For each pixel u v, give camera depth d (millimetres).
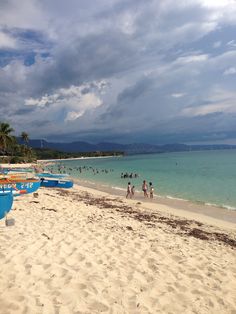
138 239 10664
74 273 7168
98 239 10148
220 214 20219
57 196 22406
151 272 7719
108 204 21422
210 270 8250
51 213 14188
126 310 5816
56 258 8023
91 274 7223
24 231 10273
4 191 17969
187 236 12391
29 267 7270
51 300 5895
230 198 27109
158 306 6113
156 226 13977
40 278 6773
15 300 5758
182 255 9297
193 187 35156
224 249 10781
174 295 6613
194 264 8617
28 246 8688
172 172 58062
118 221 14000
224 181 40156
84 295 6203
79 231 10953
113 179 48844
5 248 8398
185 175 50438
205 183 38625
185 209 21906
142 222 14641
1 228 10547
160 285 7016
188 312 5988
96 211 16562
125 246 9641
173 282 7230
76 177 55375
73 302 5883
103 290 6508
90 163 124750
